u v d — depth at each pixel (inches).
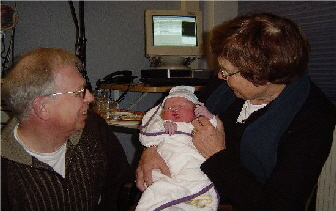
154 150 57.2
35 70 43.1
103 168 53.2
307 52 47.6
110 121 79.4
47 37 101.6
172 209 51.2
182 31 106.7
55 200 47.6
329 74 93.6
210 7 119.9
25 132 45.5
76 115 45.4
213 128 52.1
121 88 92.6
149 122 61.6
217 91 62.8
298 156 46.3
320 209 87.4
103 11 108.3
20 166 45.1
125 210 55.4
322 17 94.9
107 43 109.9
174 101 58.4
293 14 103.1
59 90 43.6
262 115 50.9
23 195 45.3
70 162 49.3
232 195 48.9
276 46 44.6
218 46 47.8
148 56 105.7
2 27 91.7
